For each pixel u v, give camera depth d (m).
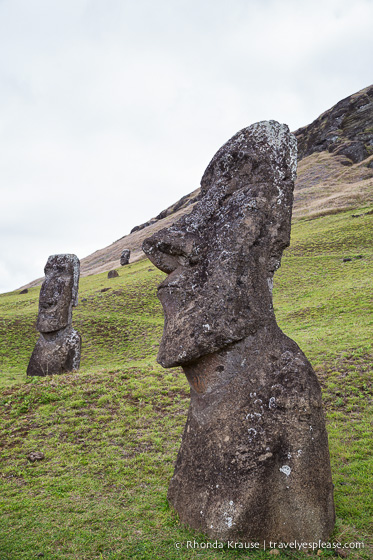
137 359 19.02
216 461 4.85
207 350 5.11
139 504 5.61
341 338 14.02
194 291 5.40
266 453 4.62
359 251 33.47
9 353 21.41
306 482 4.52
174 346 5.31
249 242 5.25
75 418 9.10
